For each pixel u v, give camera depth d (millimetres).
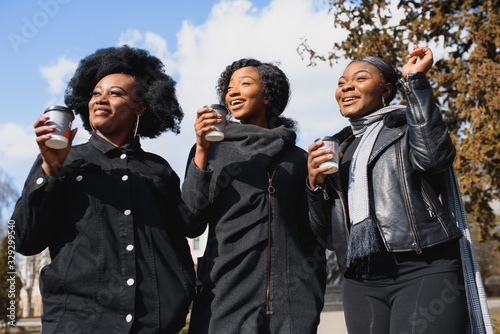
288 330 2596
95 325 2262
